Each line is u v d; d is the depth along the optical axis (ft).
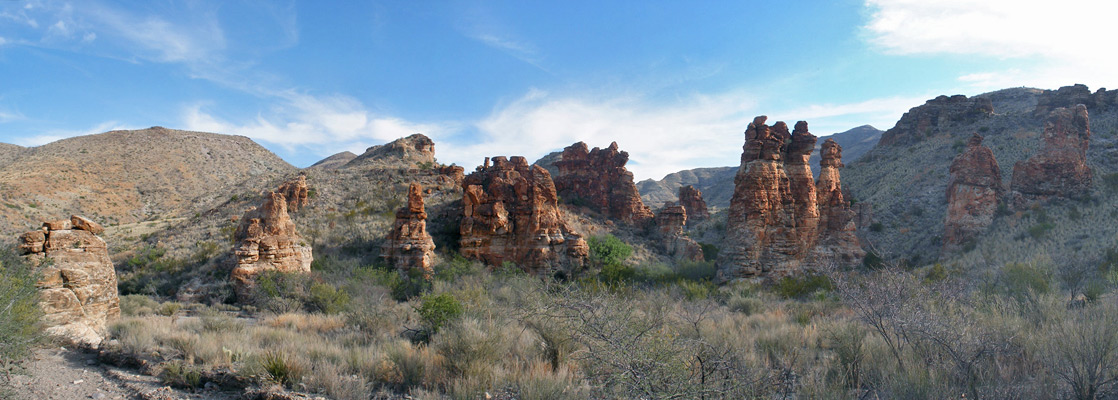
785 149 132.77
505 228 149.59
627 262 162.40
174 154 405.59
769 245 122.42
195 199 305.12
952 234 144.56
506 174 172.65
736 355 28.17
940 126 281.33
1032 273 68.13
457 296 70.90
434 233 164.14
